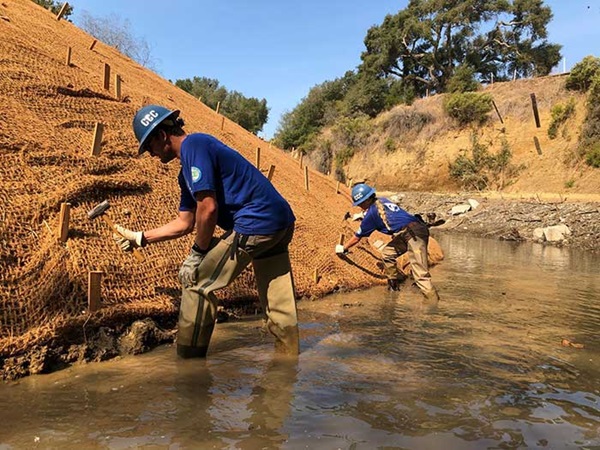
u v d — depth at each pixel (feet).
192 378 10.21
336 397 9.44
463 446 7.71
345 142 122.72
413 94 131.64
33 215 12.60
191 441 7.64
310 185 30.04
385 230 19.81
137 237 11.24
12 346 10.12
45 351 10.44
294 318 11.91
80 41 28.78
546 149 90.02
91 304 11.41
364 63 140.26
